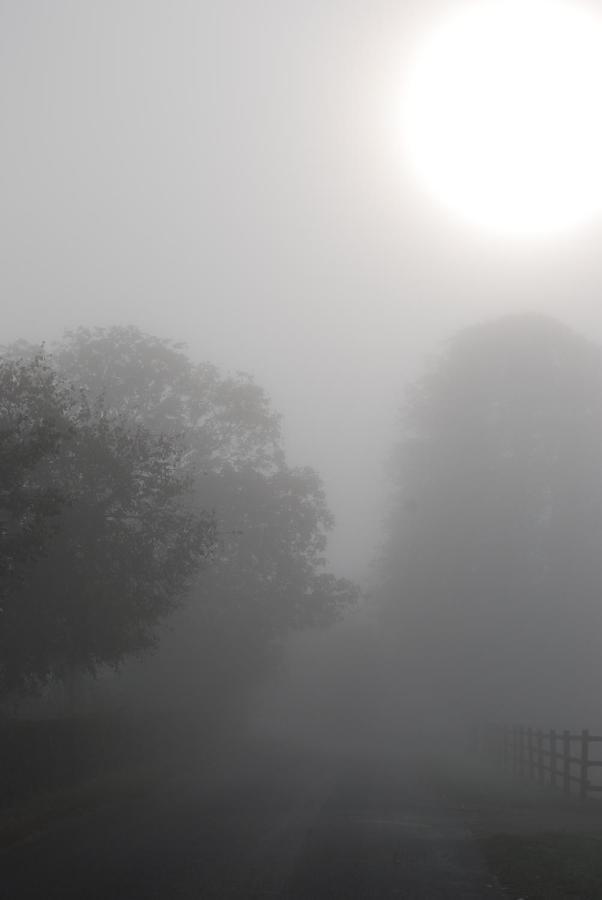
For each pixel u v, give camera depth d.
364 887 12.86
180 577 30.55
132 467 28.66
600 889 12.73
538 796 26.61
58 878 13.05
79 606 27.33
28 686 31.33
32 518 24.73
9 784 21.98
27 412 25.11
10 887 12.45
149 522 29.75
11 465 22.33
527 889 12.85
